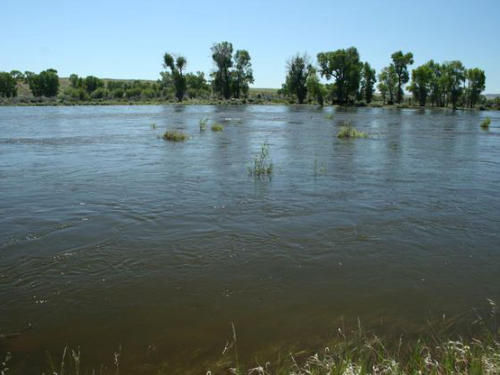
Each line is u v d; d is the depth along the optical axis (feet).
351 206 32.45
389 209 31.71
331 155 58.18
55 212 30.63
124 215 29.99
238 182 40.47
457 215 30.35
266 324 16.83
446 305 18.24
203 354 14.92
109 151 61.05
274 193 36.24
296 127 106.22
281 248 24.29
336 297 18.92
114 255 23.29
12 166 48.65
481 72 264.93
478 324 16.67
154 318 17.30
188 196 35.09
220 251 23.84
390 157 56.80
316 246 24.58
